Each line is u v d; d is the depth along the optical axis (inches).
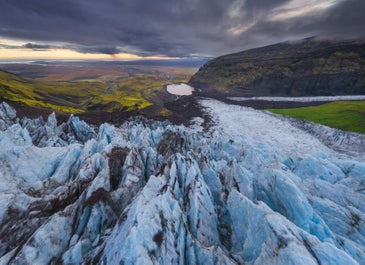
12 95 6515.8
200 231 973.2
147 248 717.3
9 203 1060.5
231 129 5000.0
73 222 970.7
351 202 1219.2
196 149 2338.8
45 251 821.2
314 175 1571.1
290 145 4065.0
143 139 2149.4
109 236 839.1
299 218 1019.3
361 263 841.5
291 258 660.7
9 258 797.2
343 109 5880.9
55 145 2201.0
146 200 904.9
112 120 5118.1
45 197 1149.7
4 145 1469.0
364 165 1492.4
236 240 1021.8
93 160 1347.2
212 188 1371.8
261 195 1269.7
